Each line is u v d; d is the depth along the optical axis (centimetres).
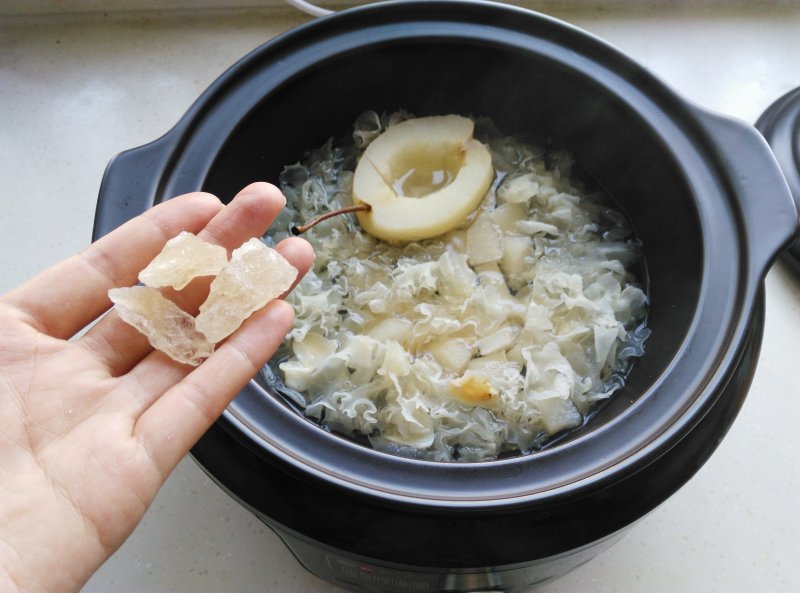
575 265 29
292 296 28
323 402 26
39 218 36
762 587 28
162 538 28
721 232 24
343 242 30
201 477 29
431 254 30
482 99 31
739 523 29
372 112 31
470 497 19
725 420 22
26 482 20
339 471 19
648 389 21
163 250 22
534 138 32
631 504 21
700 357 22
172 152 25
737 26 42
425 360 27
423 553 20
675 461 21
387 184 31
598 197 31
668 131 26
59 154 37
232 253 25
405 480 19
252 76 27
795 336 33
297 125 30
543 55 27
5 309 22
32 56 40
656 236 29
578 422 26
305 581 28
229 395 21
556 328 28
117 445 21
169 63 40
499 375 27
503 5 28
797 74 40
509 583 23
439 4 28
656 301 28
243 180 28
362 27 28
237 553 28
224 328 22
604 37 41
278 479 21
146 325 22
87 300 23
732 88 40
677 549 28
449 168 32
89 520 20
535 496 19
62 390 22
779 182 24
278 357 27
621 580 28
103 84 39
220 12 41
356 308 29
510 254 30
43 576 19
